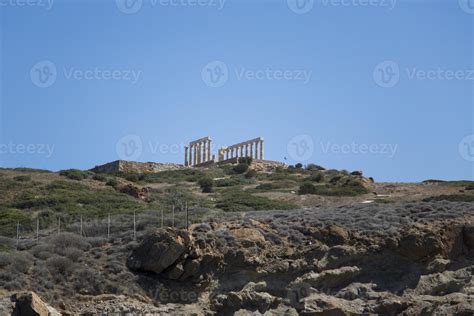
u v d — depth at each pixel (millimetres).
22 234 60469
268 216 56719
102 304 45281
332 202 84125
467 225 53656
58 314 43094
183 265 48531
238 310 47281
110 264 48719
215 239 50781
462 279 50562
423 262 51469
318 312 47500
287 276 49969
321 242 52250
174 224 55656
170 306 46781
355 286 50281
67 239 51000
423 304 48094
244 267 49688
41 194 79750
